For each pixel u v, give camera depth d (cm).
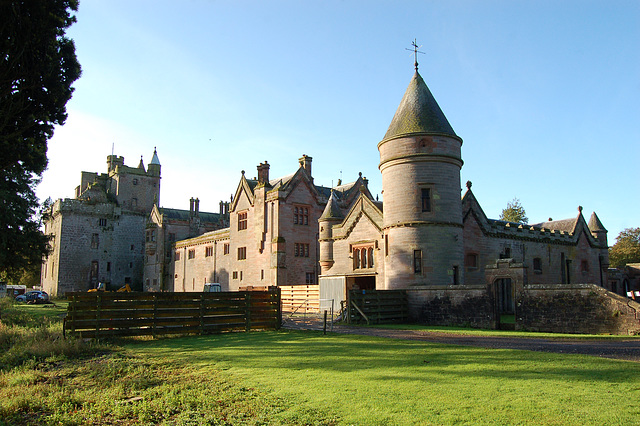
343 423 752
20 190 3328
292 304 4106
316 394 918
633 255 7475
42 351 1619
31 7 1319
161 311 2009
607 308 2008
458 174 3164
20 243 3341
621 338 1788
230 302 2169
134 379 1177
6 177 3114
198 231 7700
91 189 7700
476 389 898
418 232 3006
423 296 2744
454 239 3036
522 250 4009
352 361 1236
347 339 1747
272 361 1288
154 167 8475
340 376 1057
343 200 5228
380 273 3478
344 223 3931
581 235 4769
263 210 5000
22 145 1498
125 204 8075
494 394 859
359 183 5456
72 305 1875
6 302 4584
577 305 2098
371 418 761
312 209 5075
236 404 905
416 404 818
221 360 1354
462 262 3081
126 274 7831
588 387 891
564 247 4512
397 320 2762
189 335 2062
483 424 708
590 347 1484
